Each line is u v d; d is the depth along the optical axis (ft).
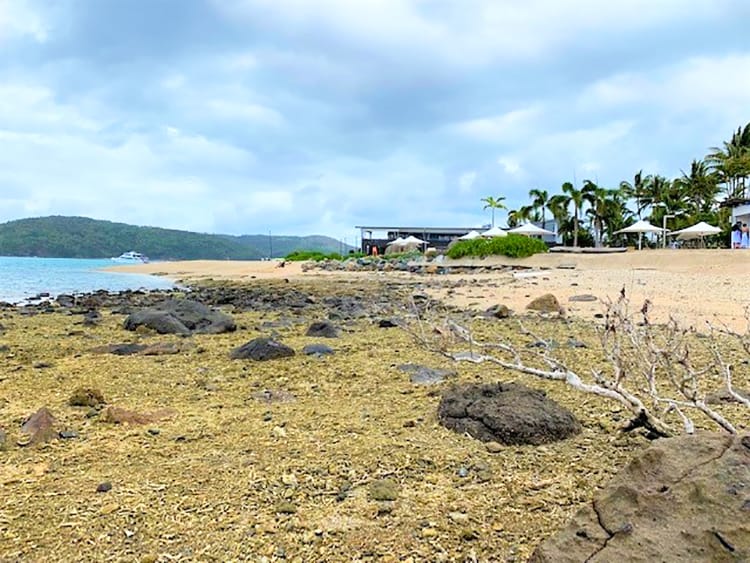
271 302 60.95
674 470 9.38
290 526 11.41
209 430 17.38
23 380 24.18
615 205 224.53
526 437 15.49
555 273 83.20
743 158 193.98
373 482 13.30
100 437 16.81
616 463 14.02
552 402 17.31
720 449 9.57
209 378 24.34
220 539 10.95
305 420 18.24
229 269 152.05
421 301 56.13
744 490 8.63
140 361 27.99
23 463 14.82
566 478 13.34
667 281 61.41
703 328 33.86
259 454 15.24
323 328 36.06
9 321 45.37
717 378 22.00
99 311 53.72
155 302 63.62
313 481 13.44
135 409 19.70
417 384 22.50
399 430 16.92
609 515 9.12
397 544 10.73
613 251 136.26
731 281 58.95
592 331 34.83
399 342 32.48
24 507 12.28
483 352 28.35
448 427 16.89
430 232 280.51
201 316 41.34
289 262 173.78
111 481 13.60
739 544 7.94
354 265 135.44
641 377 20.85
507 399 17.24
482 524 11.39
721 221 176.45
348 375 24.38
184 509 12.13
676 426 16.25
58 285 98.68
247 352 28.48
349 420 18.08
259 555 10.42
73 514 11.94
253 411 19.38
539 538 10.82
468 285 73.10
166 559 10.28
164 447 15.92
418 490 12.92
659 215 221.05
